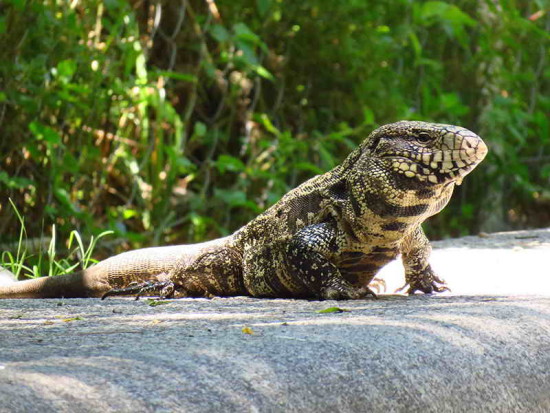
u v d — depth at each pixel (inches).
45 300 300.8
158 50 654.5
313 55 682.8
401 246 309.4
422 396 162.2
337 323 191.0
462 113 701.3
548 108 829.8
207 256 320.8
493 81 785.6
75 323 217.9
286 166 629.3
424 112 708.7
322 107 697.6
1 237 537.3
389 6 698.2
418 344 173.8
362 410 153.9
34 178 552.7
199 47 636.1
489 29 773.3
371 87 686.5
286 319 212.8
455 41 787.4
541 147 832.9
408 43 746.8
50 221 552.1
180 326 203.6
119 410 133.6
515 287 338.3
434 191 276.4
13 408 126.6
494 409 171.5
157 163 603.2
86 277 345.7
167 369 147.7
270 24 682.2
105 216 605.0
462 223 784.3
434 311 211.8
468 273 378.0
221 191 592.4
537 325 200.2
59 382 136.6
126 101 589.6
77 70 558.6
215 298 301.1
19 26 531.5
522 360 184.7
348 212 287.1
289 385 150.6
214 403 141.2
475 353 178.5
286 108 698.8
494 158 773.3
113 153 586.2
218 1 661.3
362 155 287.9
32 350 167.8
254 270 309.4
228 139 657.0
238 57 624.7
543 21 871.1
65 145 570.3
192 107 623.8
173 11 645.3
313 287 288.5
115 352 161.5
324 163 661.3
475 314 201.2
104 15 615.2
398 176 275.0
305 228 294.0
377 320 194.2
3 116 526.3
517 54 820.6
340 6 671.8
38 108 532.7
